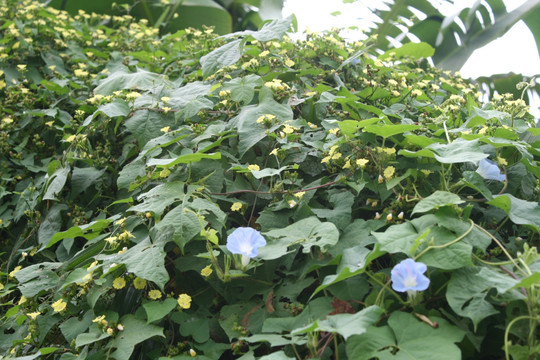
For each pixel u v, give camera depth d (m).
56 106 4.04
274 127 2.85
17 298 3.19
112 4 5.71
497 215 2.60
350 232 2.43
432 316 1.96
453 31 5.77
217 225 2.53
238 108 3.19
